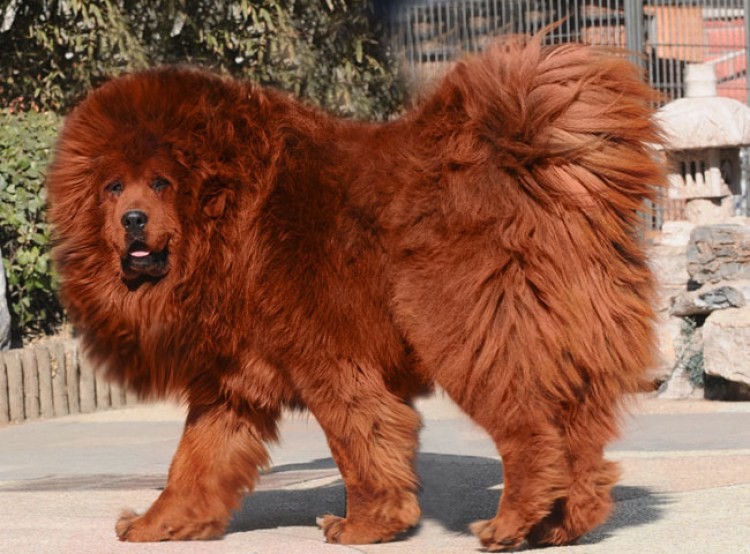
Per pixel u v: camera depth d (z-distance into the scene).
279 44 15.73
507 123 5.55
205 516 6.14
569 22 16.45
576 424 5.58
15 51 16.23
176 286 5.93
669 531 6.10
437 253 5.62
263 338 5.95
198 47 15.98
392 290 5.79
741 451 8.94
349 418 5.90
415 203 5.71
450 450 9.85
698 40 19.11
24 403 13.04
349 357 5.86
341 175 5.95
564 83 5.59
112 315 6.10
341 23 15.87
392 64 15.88
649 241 5.81
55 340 14.39
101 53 15.81
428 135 5.81
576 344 5.43
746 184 17.94
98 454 10.59
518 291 5.45
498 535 5.52
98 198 6.00
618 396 5.61
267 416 6.28
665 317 12.79
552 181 5.48
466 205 5.57
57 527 6.62
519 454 5.51
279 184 5.95
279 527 6.75
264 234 5.89
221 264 5.93
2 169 13.86
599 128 5.54
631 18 16.77
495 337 5.47
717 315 12.16
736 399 12.22
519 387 5.46
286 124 6.08
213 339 6.01
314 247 5.85
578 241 5.47
